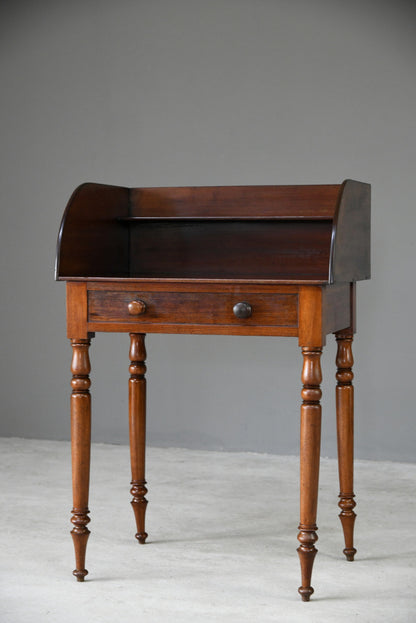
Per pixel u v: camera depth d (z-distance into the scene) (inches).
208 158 216.8
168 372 220.8
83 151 224.8
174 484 184.1
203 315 121.5
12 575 129.9
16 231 229.5
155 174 220.5
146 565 134.2
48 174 227.0
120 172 223.0
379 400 207.2
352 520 135.3
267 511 163.6
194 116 217.0
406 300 204.5
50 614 115.4
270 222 149.3
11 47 228.2
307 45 208.1
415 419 205.3
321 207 145.9
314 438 118.3
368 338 207.0
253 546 143.2
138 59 219.9
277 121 211.5
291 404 213.3
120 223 151.4
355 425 209.2
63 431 229.8
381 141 204.4
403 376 205.6
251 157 213.8
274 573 130.6
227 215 149.9
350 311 135.6
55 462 203.8
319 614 115.0
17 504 167.6
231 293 120.2
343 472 135.9
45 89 226.4
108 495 173.9
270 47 210.8
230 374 216.8
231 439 217.8
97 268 142.6
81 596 121.6
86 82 223.8
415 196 202.7
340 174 207.9
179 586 125.4
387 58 202.7
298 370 212.2
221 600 120.2
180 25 216.5
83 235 137.8
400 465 202.5
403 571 131.0
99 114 223.5
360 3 203.9
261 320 119.2
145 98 220.1
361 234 134.8
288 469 197.9
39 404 231.0
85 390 127.6
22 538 146.8
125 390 224.7
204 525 154.9
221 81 214.5
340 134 207.2
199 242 152.4
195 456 211.8
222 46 213.9
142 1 218.7
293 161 211.0
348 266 126.3
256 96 212.5
